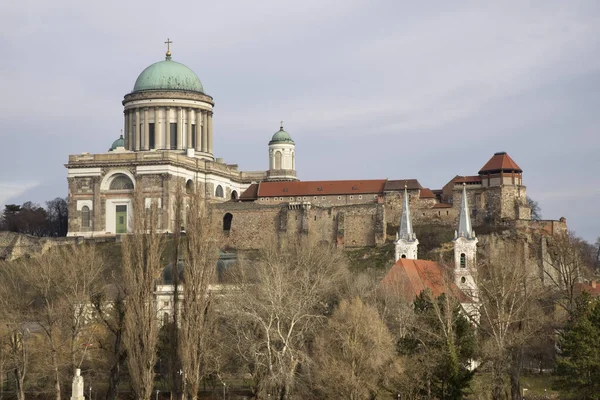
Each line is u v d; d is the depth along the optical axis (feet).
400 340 603.26
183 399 575.38
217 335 599.57
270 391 602.03
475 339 629.92
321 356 589.73
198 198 613.11
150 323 587.27
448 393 579.07
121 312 622.95
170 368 602.03
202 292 588.09
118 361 621.31
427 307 626.64
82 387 583.58
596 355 604.49
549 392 650.43
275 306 606.96
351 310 601.21
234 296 635.66
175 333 592.19
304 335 638.94
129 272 592.19
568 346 616.39
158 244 603.26
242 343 609.83
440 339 589.32
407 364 580.71
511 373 614.34
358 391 565.53
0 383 642.22
